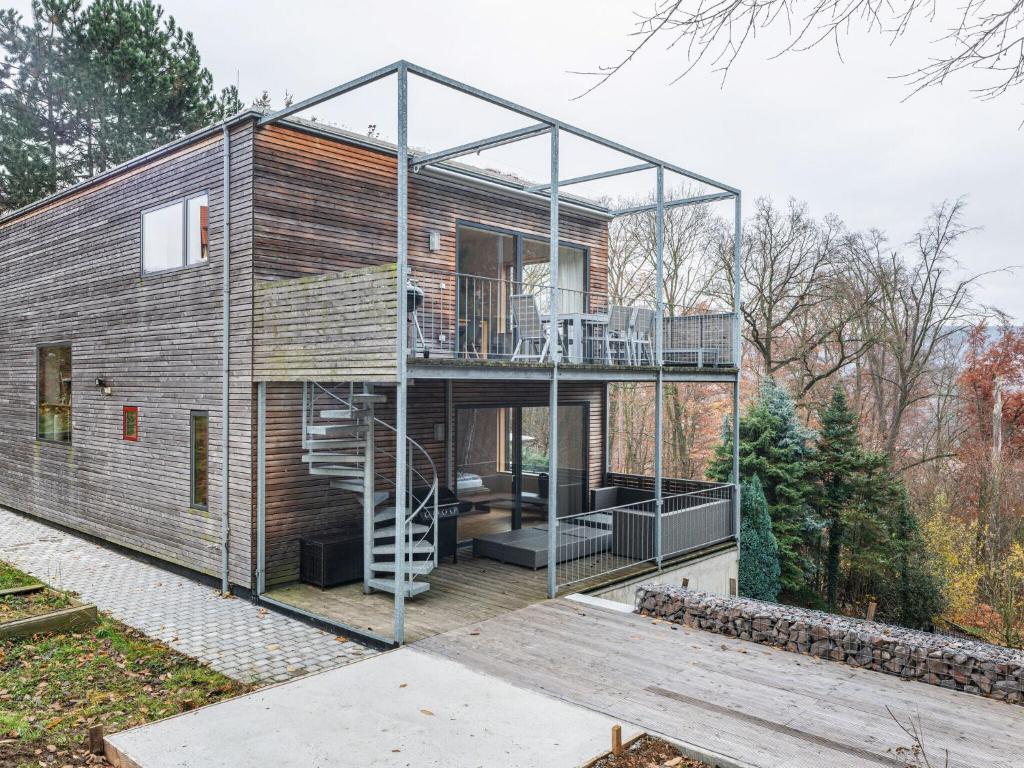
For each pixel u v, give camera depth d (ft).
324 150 30.96
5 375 47.62
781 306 72.28
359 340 23.90
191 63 69.31
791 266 70.33
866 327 69.15
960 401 74.79
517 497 39.11
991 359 73.00
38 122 65.00
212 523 30.78
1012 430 72.08
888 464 57.41
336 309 24.77
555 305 28.14
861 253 69.10
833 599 55.72
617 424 82.84
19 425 46.06
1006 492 66.28
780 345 74.43
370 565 28.32
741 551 46.52
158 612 27.32
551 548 27.99
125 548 36.45
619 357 37.14
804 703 18.43
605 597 29.73
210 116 70.38
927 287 69.41
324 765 15.38
